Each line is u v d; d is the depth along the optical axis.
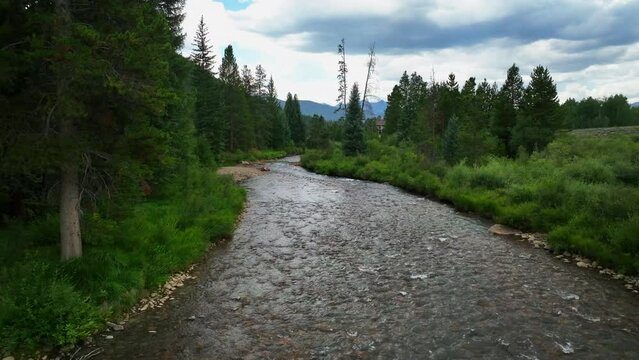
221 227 15.55
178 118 20.08
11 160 7.80
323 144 60.81
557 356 7.28
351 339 8.00
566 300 9.72
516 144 43.47
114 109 9.16
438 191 25.33
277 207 22.59
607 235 13.20
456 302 9.67
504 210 17.98
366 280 11.24
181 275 11.60
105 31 8.72
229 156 58.72
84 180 9.30
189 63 21.02
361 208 22.17
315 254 13.75
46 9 8.39
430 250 14.01
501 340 7.86
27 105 8.37
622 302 9.59
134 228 12.52
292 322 8.78
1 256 9.42
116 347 7.64
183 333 8.26
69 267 8.92
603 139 41.09
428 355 7.38
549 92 42.81
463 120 45.03
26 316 7.34
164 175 18.84
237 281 11.27
